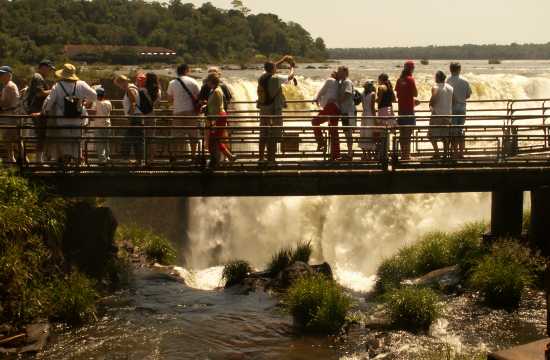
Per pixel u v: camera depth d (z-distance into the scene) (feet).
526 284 41.93
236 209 70.28
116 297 44.29
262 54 376.89
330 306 39.19
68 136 42.34
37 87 43.11
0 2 341.00
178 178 42.63
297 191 43.45
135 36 358.84
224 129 42.73
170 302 43.98
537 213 46.34
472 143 73.36
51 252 40.86
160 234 63.87
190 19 371.35
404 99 47.47
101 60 322.55
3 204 37.04
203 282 52.70
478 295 42.91
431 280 46.47
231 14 390.63
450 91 47.73
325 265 49.78
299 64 362.53
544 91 88.22
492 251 45.09
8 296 36.65
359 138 44.93
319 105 48.14
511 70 220.84
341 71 45.96
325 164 44.01
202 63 336.90
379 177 43.93
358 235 69.05
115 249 49.24
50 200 41.09
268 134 43.78
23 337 35.63
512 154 48.47
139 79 45.03
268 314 41.83
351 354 36.04
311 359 35.45
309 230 70.28
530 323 39.14
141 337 37.76
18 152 41.83
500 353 21.34
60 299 39.09
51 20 345.72
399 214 68.59
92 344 36.45
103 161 43.14
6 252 36.55
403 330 38.47
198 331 38.93
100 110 46.37
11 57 291.79
